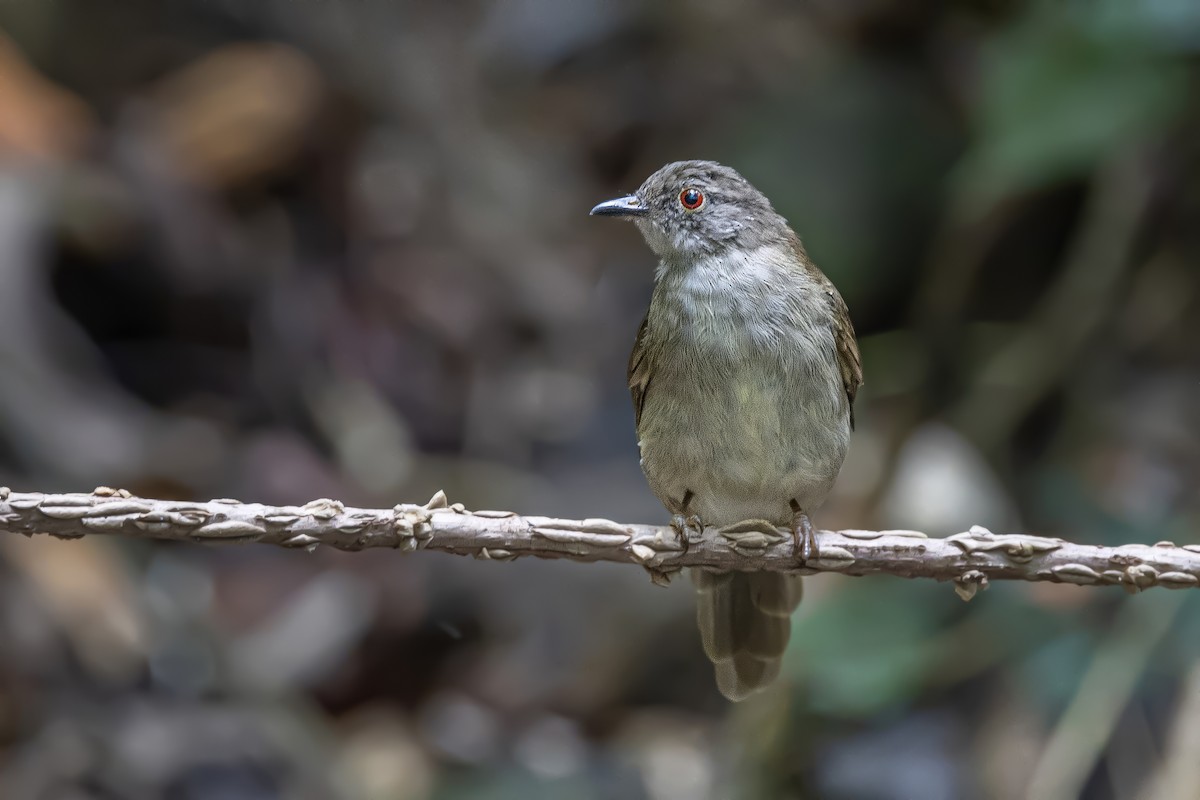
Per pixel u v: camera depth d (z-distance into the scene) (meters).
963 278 13.40
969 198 12.88
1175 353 12.97
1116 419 12.71
